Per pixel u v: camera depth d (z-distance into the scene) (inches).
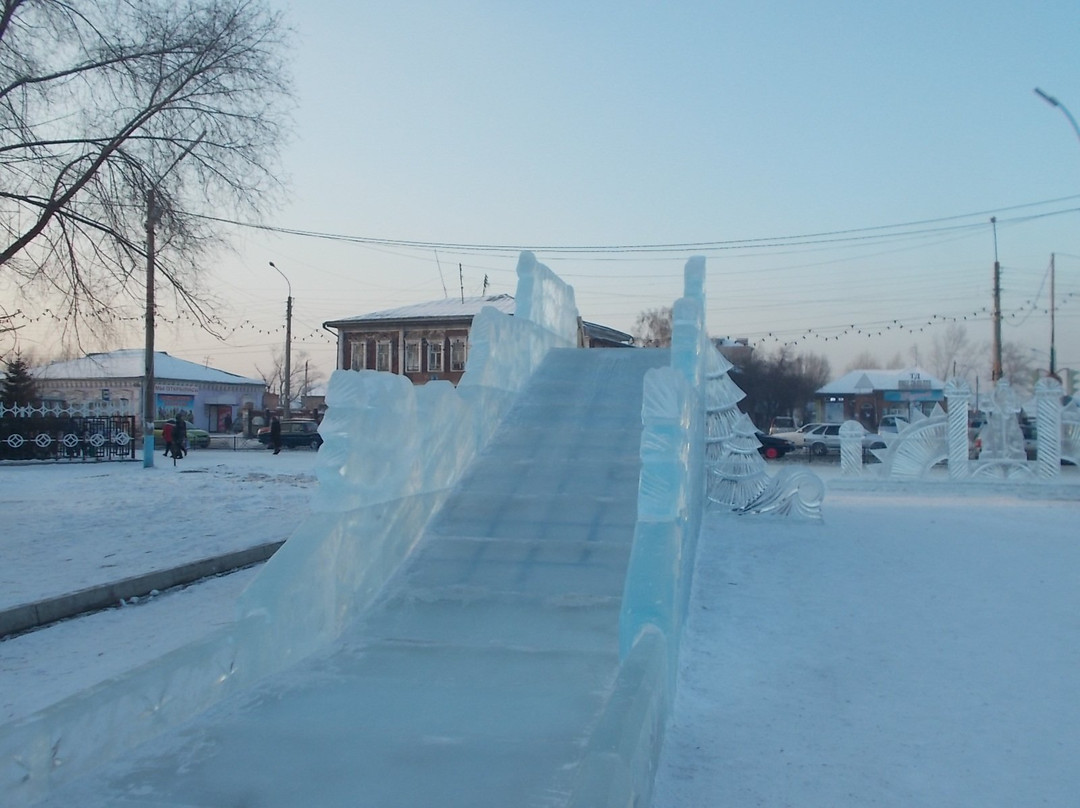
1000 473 737.6
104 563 414.9
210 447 1905.8
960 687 228.5
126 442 1331.2
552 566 265.9
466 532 290.2
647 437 247.9
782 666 243.9
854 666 244.2
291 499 673.0
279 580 218.8
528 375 434.0
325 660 220.2
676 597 226.1
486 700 193.8
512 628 234.8
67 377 2107.5
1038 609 302.5
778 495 475.2
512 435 365.7
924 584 335.0
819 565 364.2
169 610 341.7
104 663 268.1
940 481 728.3
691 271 442.9
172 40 569.9
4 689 243.6
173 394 2290.8
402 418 277.1
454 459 324.2
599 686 201.3
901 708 214.2
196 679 187.9
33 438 1254.9
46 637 302.2
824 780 174.9
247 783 155.9
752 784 172.7
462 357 1930.4
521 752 167.2
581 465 332.5
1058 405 732.7
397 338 1977.1
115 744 166.7
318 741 173.2
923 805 165.0
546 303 482.3
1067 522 510.6
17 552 446.3
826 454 1526.8
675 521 239.0
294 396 3555.6
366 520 254.7
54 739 153.9
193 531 515.8
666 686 195.6
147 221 569.3
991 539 434.9
